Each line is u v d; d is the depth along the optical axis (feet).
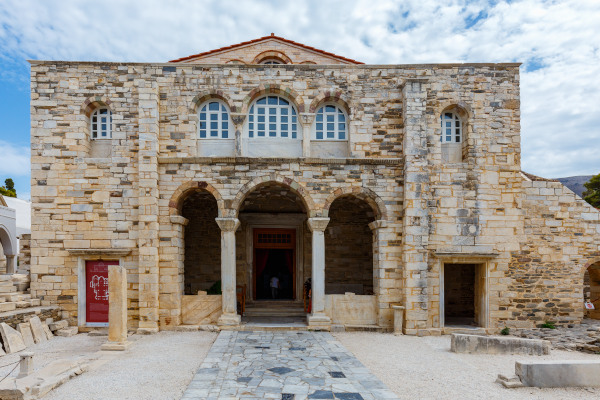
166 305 49.14
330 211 66.08
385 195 51.42
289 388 28.76
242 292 59.00
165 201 50.06
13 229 76.69
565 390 29.71
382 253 50.78
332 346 41.19
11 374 32.04
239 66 51.98
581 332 47.55
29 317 43.93
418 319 48.73
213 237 64.90
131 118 50.85
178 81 51.42
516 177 51.67
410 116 50.44
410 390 29.30
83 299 49.75
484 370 34.47
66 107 50.75
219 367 33.60
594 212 51.93
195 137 51.44
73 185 50.42
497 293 50.72
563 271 51.29
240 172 50.70
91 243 49.93
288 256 70.69
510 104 52.26
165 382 30.27
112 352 38.88
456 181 51.26
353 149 51.88
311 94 52.34
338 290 65.00
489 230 51.13
